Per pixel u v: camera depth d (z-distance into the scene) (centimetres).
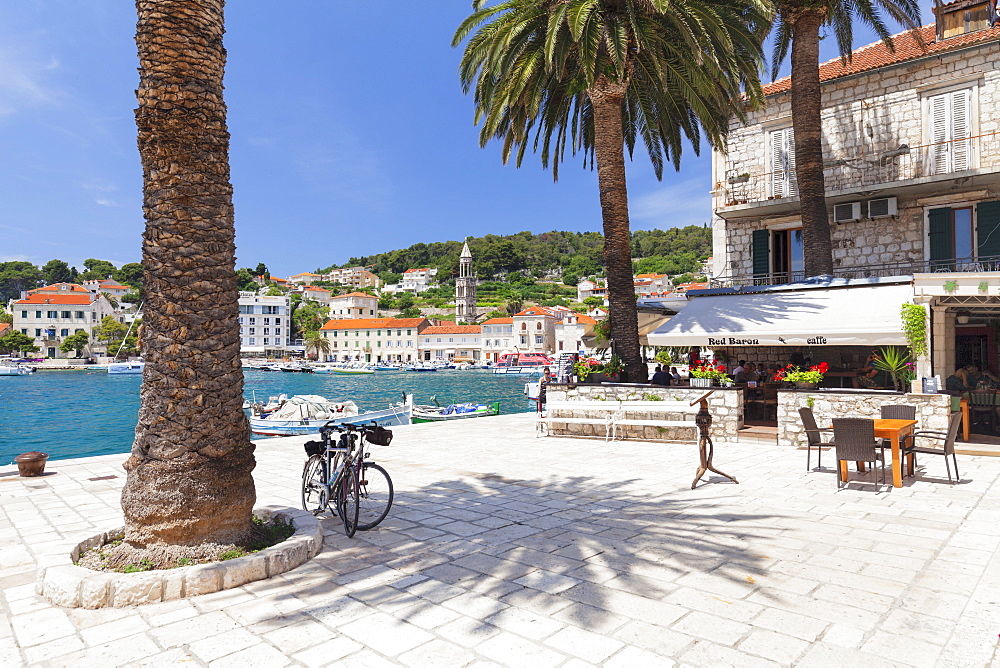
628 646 376
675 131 1831
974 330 1722
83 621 433
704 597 455
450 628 409
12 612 453
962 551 556
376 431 680
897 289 1440
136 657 375
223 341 552
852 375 1543
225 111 571
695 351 2027
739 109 1582
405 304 18212
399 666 356
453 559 560
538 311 11869
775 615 421
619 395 1466
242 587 495
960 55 1669
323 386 7575
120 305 15688
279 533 607
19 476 1073
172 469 518
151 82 525
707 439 868
